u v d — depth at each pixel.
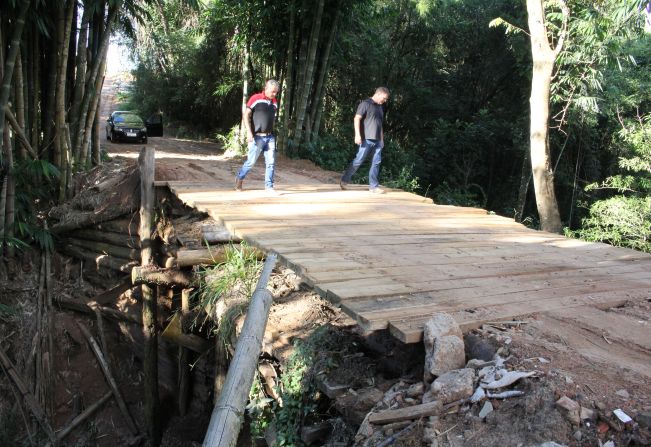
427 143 23.50
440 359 3.21
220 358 6.17
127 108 36.09
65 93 10.65
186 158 16.66
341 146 17.83
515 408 2.81
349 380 3.77
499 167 22.58
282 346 4.56
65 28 9.62
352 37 20.47
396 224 6.74
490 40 22.91
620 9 9.68
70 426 8.37
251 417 4.66
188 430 7.82
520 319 3.82
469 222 7.27
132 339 8.82
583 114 16.05
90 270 9.35
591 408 2.71
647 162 14.30
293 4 15.75
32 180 9.73
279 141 17.02
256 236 5.55
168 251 7.62
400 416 2.92
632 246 13.27
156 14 19.88
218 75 27.28
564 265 5.35
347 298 3.85
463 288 4.35
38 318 8.87
